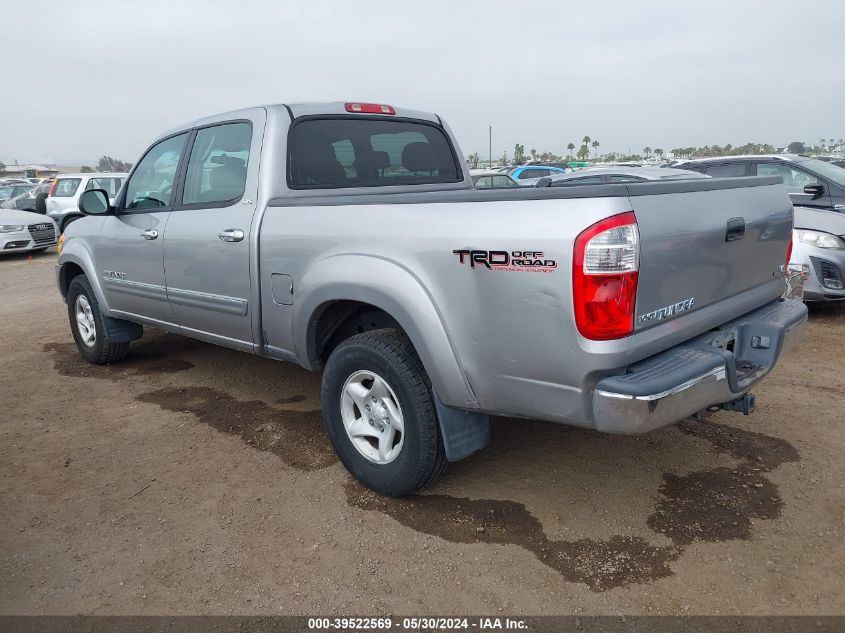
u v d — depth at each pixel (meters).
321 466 3.62
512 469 3.49
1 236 13.62
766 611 2.41
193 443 3.96
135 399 4.73
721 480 3.32
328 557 2.80
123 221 4.77
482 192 2.62
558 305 2.39
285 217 3.45
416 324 2.81
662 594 2.52
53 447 3.94
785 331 3.03
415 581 2.64
